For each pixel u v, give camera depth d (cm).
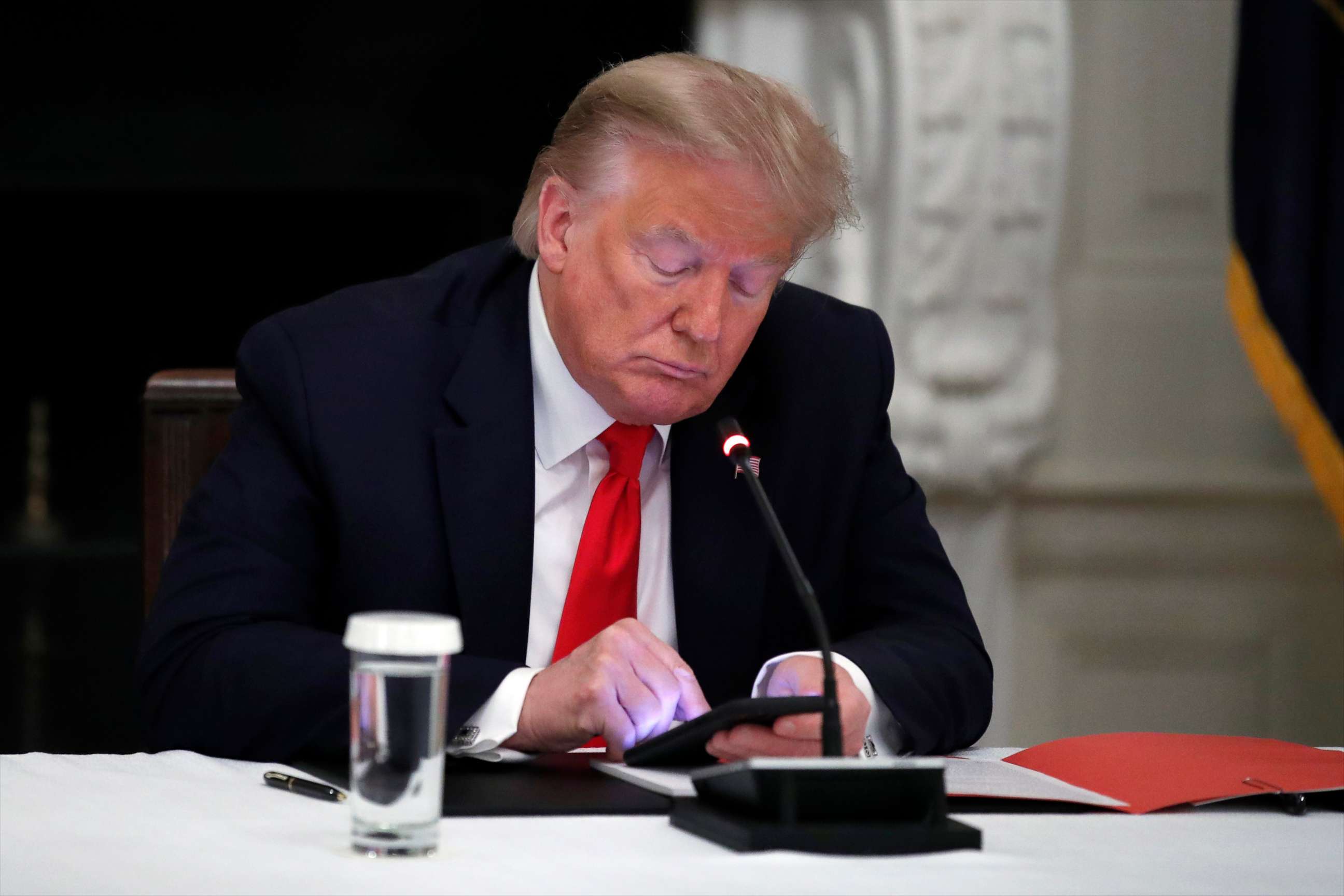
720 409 518
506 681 403
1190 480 1066
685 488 507
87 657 1293
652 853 284
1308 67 948
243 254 1378
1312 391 937
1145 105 1066
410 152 1237
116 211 1366
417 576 476
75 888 254
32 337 1378
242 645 423
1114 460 1070
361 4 1225
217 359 1392
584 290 461
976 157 1033
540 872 266
